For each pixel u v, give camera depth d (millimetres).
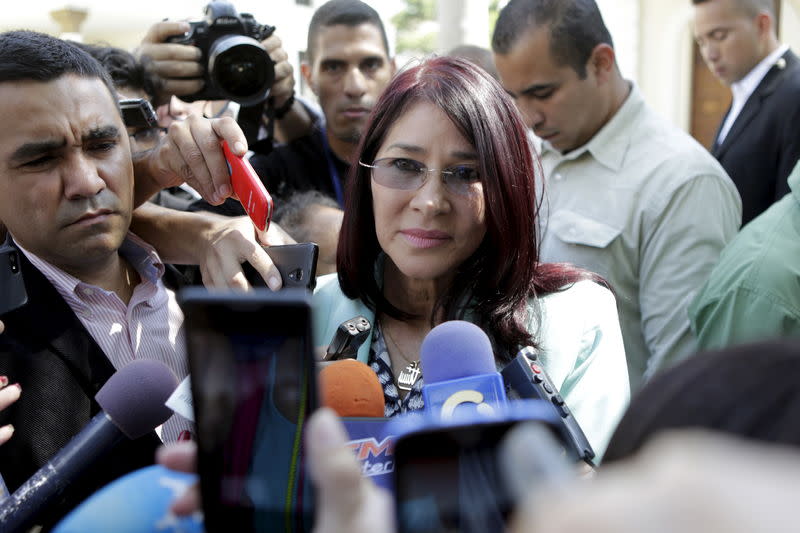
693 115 9000
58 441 1475
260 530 827
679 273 2615
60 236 1537
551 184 2936
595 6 2840
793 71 3645
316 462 540
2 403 1403
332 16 3105
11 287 1485
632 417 483
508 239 1669
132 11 8453
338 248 1821
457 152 1645
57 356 1520
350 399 1339
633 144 2811
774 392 417
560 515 350
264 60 2582
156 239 1786
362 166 1777
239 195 1572
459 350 1273
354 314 1807
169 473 929
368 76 3100
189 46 2639
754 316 2088
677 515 327
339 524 537
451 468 636
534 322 1683
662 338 2613
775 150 3594
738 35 3777
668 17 8773
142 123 1907
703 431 411
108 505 893
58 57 1532
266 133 2930
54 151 1507
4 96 1488
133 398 1179
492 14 12203
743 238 2227
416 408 1636
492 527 618
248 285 1598
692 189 2650
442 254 1664
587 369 1684
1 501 1191
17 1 8039
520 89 2844
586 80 2783
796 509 321
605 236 2699
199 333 819
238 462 830
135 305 1728
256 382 820
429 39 16875
